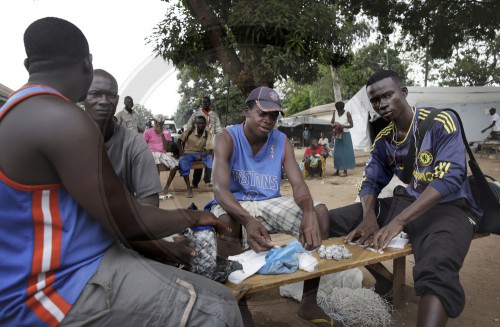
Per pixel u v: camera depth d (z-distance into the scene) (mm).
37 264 1088
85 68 1302
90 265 1157
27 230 1097
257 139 1819
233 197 1754
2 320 1106
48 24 1203
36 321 1097
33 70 1222
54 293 1108
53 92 1128
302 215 1828
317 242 1730
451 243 1701
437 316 1511
